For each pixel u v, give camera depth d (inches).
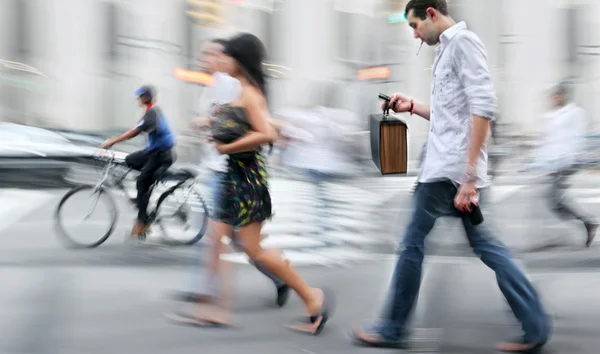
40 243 303.1
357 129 337.1
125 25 907.4
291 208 413.4
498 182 542.9
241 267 256.1
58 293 221.8
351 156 324.5
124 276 245.0
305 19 946.7
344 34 917.2
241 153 182.2
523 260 274.2
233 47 181.9
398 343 172.9
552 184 304.7
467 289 225.3
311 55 945.5
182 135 490.6
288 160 311.0
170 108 855.1
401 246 170.9
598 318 198.4
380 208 426.9
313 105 308.5
